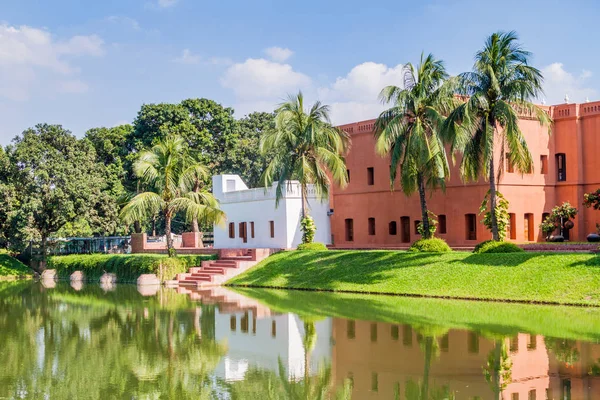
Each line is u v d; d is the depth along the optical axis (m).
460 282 24.20
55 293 31.72
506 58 24.83
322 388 11.92
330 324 18.78
